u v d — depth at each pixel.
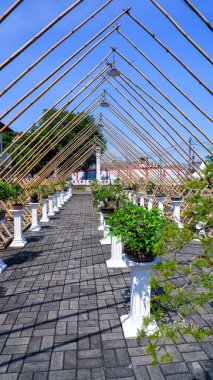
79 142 12.95
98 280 5.00
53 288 4.66
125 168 17.39
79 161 19.09
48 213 13.69
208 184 2.23
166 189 13.31
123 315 3.64
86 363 2.83
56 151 24.44
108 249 7.09
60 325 3.52
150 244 3.12
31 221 10.35
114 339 3.22
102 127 13.30
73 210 15.59
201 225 2.13
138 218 3.16
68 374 2.68
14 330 3.41
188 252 6.68
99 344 3.13
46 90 5.20
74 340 3.21
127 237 3.16
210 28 3.86
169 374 2.67
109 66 7.03
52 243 7.81
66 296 4.35
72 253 6.77
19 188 8.59
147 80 6.03
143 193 13.85
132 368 2.75
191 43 4.27
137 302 3.29
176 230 2.09
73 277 5.16
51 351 3.02
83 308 3.96
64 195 20.70
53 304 4.08
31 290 4.58
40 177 12.12
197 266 2.10
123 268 5.63
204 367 2.76
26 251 6.99
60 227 10.31
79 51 5.07
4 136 28.16
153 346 2.12
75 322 3.59
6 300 4.22
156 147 9.97
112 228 3.26
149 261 3.21
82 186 36.19
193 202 2.11
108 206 7.90
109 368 2.76
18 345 3.12
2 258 6.39
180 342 3.16
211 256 2.11
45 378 2.63
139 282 3.29
